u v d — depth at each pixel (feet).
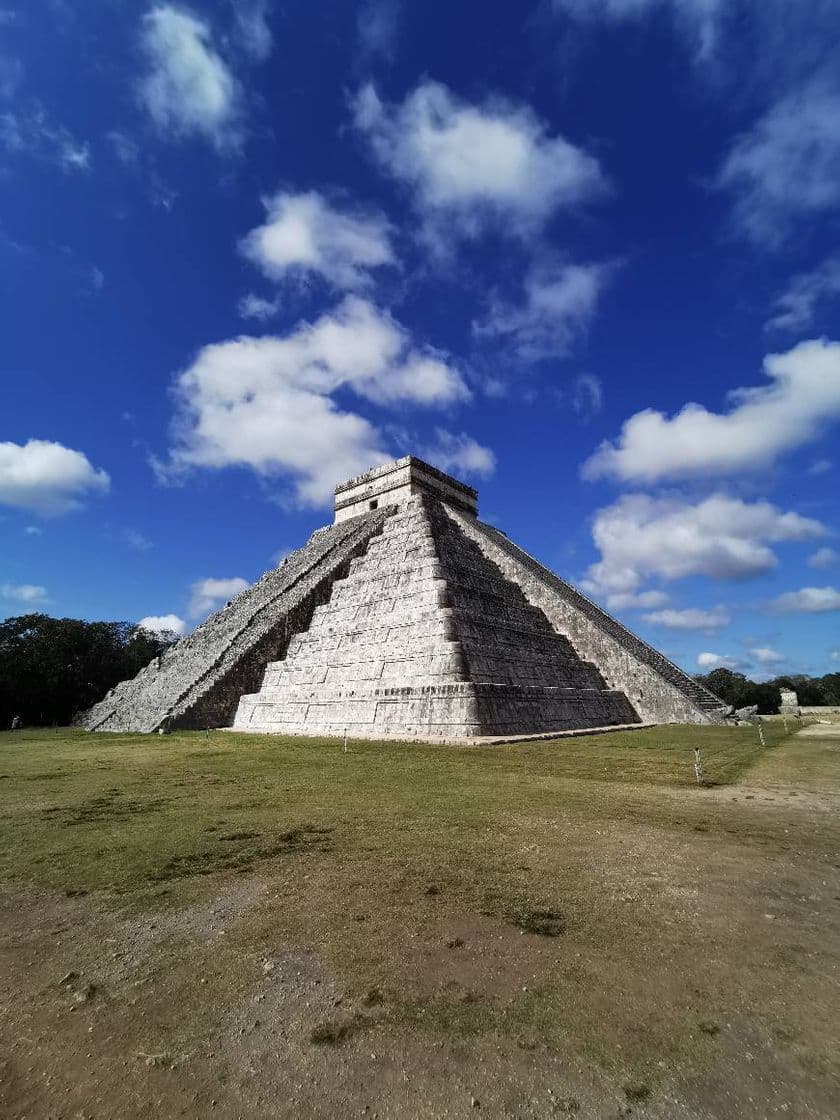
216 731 81.35
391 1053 10.59
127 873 20.10
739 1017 11.36
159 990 12.88
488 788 33.30
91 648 144.36
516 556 117.91
